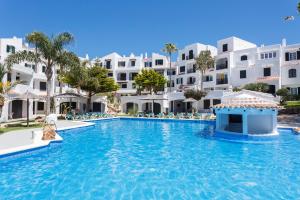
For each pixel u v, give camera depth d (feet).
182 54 170.50
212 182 22.50
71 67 77.20
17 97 60.54
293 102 97.45
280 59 115.03
